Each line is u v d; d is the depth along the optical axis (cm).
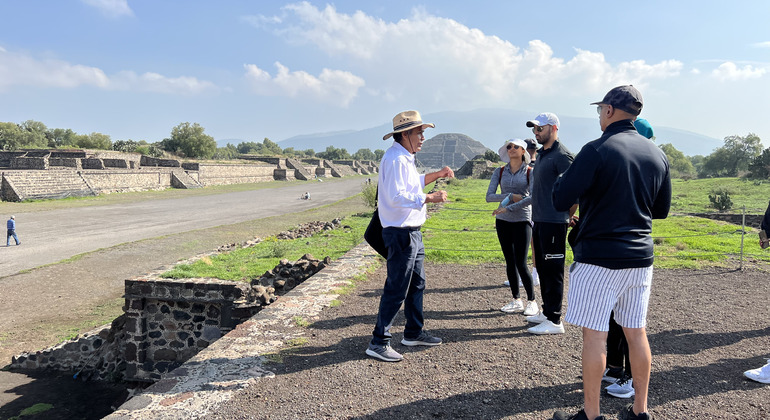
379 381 360
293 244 1553
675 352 415
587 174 260
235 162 8369
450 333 480
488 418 300
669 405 312
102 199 4294
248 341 449
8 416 818
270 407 317
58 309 1310
